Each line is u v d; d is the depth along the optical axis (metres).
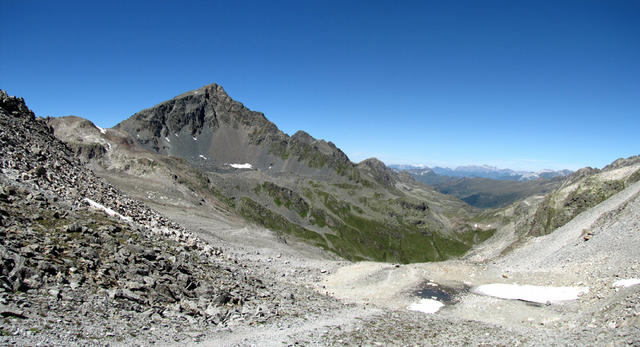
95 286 23.92
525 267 65.69
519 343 25.08
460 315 44.88
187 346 20.16
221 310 28.36
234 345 21.41
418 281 58.47
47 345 15.62
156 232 45.88
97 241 30.39
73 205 37.66
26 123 54.78
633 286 36.53
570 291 46.25
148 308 24.30
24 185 35.91
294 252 108.88
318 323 30.80
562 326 33.16
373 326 31.38
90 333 18.19
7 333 15.55
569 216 175.50
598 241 61.19
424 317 40.12
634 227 56.94
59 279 22.55
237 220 171.50
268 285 45.00
